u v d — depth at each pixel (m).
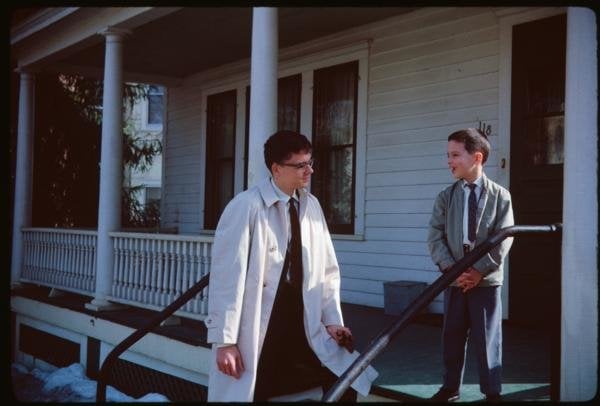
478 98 6.07
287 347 2.84
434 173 6.44
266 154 2.88
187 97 9.98
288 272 2.86
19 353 8.48
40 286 9.02
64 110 12.63
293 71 7.99
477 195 3.32
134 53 8.59
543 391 3.57
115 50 6.88
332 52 7.47
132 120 15.23
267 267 2.82
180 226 10.09
